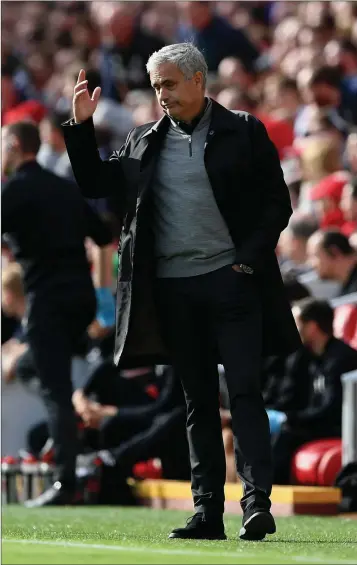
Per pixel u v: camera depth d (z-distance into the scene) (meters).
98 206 34.44
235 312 17.39
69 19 60.25
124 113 42.53
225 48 51.97
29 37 62.91
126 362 18.06
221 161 17.31
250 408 17.31
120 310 17.75
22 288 32.06
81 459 28.72
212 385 18.05
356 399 26.73
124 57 49.88
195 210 17.39
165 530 20.62
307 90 40.50
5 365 31.66
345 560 15.03
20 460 30.44
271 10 57.16
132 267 17.47
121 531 20.23
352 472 26.08
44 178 27.78
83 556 14.88
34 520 23.53
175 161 17.48
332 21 48.69
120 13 51.75
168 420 28.69
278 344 17.95
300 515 25.25
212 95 45.91
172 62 17.20
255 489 17.17
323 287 30.72
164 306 17.69
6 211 27.36
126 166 17.61
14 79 57.94
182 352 17.81
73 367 31.42
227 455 27.91
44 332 27.48
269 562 14.44
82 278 27.78
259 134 17.59
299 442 27.34
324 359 27.61
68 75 47.44
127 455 28.61
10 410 31.39
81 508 27.56
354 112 40.81
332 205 34.38
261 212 17.56
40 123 45.53
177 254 17.50
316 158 36.28
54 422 27.50
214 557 14.86
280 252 36.53
